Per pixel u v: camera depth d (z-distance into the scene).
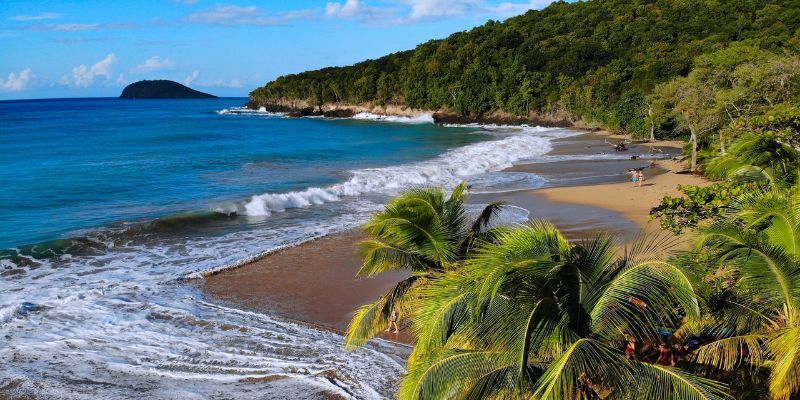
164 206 28.06
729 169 15.69
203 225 24.41
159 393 11.12
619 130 70.88
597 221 23.33
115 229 23.27
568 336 6.43
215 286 16.97
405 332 13.70
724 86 36.31
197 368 12.12
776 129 15.03
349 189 32.03
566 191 30.69
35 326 13.96
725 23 91.50
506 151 49.66
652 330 6.77
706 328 7.76
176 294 16.27
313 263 19.00
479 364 6.75
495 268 6.40
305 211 27.20
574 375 6.16
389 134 77.06
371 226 10.38
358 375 11.77
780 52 62.28
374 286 16.88
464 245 10.20
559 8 137.38
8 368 11.93
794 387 6.86
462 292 6.84
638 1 120.50
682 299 6.43
